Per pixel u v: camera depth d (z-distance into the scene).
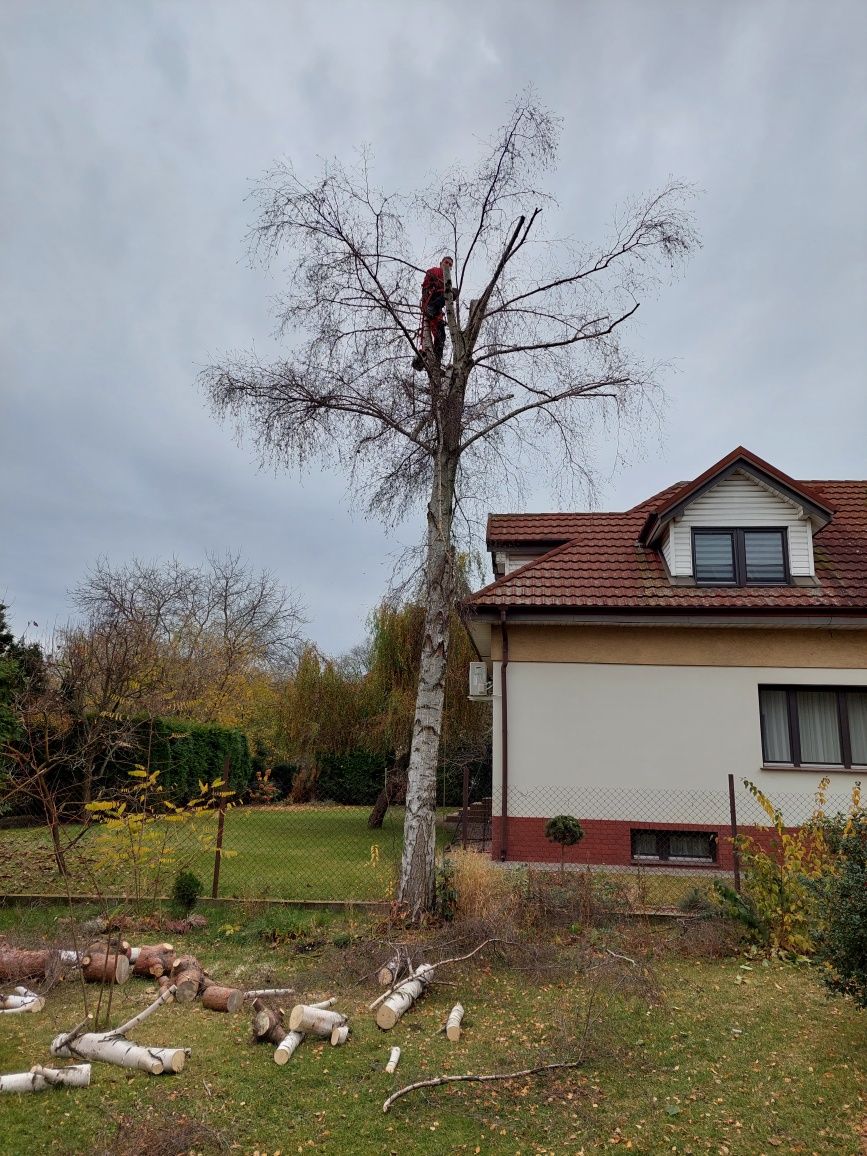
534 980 7.03
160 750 19.31
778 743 13.42
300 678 21.41
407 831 8.87
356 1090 4.90
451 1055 5.45
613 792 13.13
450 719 18.59
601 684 13.50
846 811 12.45
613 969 7.02
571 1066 5.27
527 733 13.38
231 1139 4.27
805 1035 5.86
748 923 8.06
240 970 7.26
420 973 6.69
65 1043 5.33
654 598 13.47
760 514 14.27
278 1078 5.05
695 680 13.41
